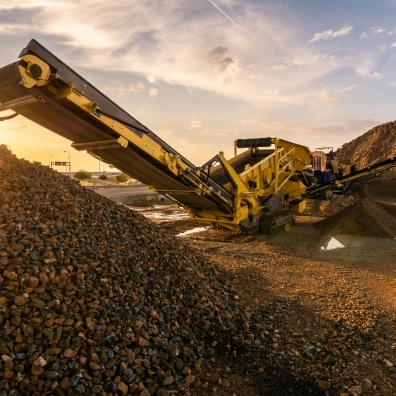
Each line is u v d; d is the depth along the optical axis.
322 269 8.43
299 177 16.34
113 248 5.22
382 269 8.55
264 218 13.10
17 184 5.25
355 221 13.70
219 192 10.78
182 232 14.34
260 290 6.66
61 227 4.83
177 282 5.41
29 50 5.00
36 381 3.02
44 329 3.39
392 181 38.19
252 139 13.65
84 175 60.06
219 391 3.71
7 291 3.57
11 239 4.21
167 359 3.87
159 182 9.52
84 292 4.01
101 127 6.75
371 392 3.73
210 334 4.68
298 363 4.27
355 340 4.80
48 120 6.30
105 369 3.34
